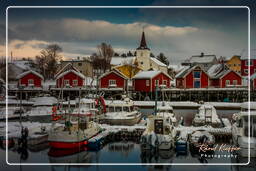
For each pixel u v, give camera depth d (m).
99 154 25.08
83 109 36.97
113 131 29.77
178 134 27.91
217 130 28.95
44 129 29.00
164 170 21.50
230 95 60.25
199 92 60.88
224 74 63.22
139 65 93.62
